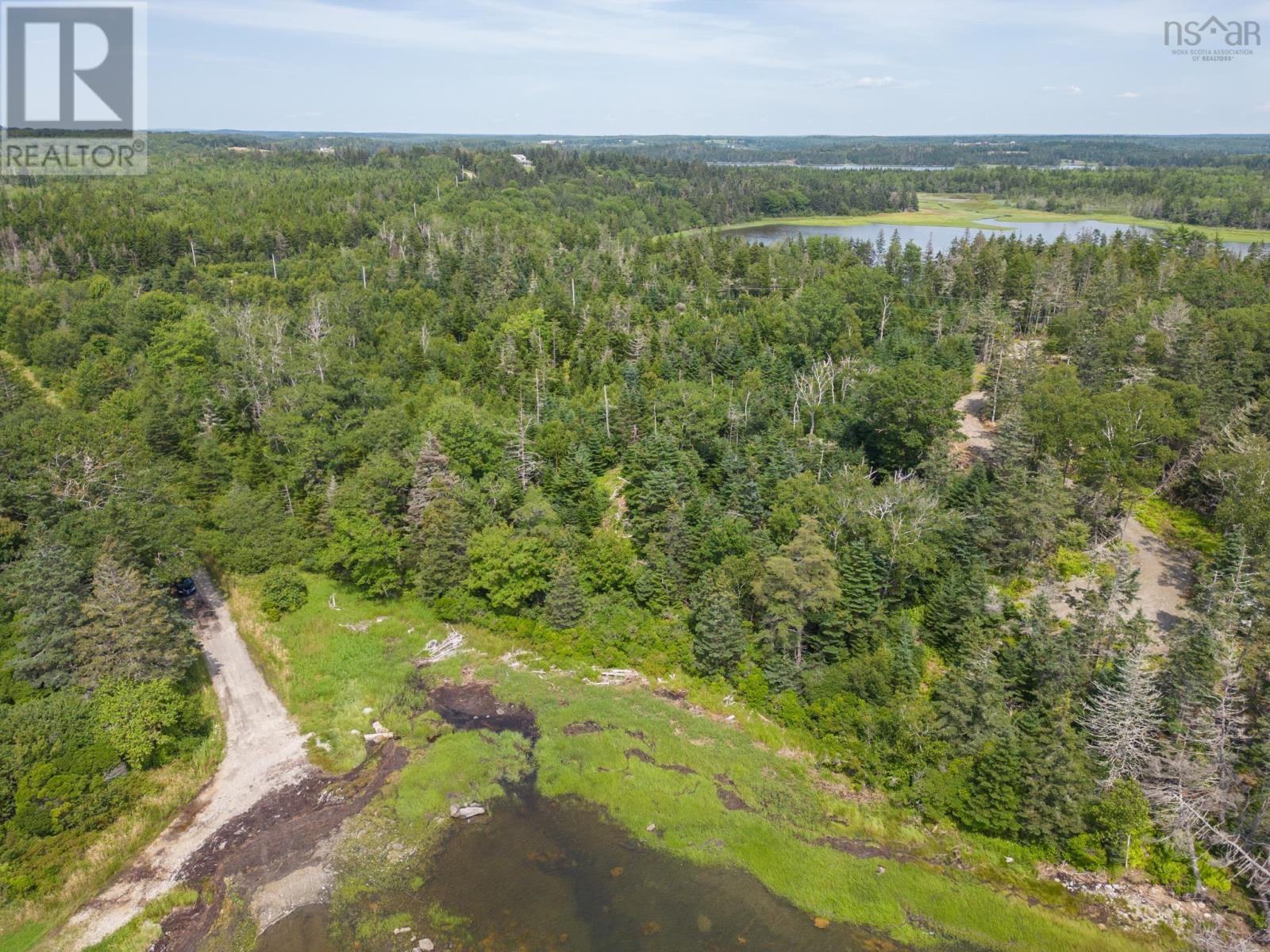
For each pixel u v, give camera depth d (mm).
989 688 63750
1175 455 90938
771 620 74875
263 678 78250
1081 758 59156
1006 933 53344
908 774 63844
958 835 60781
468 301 150625
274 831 61281
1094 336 116125
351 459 99875
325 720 72812
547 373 122312
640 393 111688
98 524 77125
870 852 59719
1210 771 57312
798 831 61344
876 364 121500
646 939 52844
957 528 81250
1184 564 84688
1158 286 141500
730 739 70500
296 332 140375
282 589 88000
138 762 63250
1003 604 77250
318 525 96688
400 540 90312
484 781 66438
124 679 65938
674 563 84750
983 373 129375
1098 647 67562
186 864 58312
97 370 123625
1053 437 89500
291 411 106688
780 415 109062
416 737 71250
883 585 77625
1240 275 141750
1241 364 105250
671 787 65188
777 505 87438
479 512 91812
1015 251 164375
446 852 59656
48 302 146750
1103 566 83750
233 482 102125
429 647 83750
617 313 139250
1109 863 57469
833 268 170125
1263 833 55250
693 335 131750
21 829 56625
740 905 55469
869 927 53969
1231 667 60594
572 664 80688
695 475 96250
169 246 180000
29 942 52281
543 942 52531
